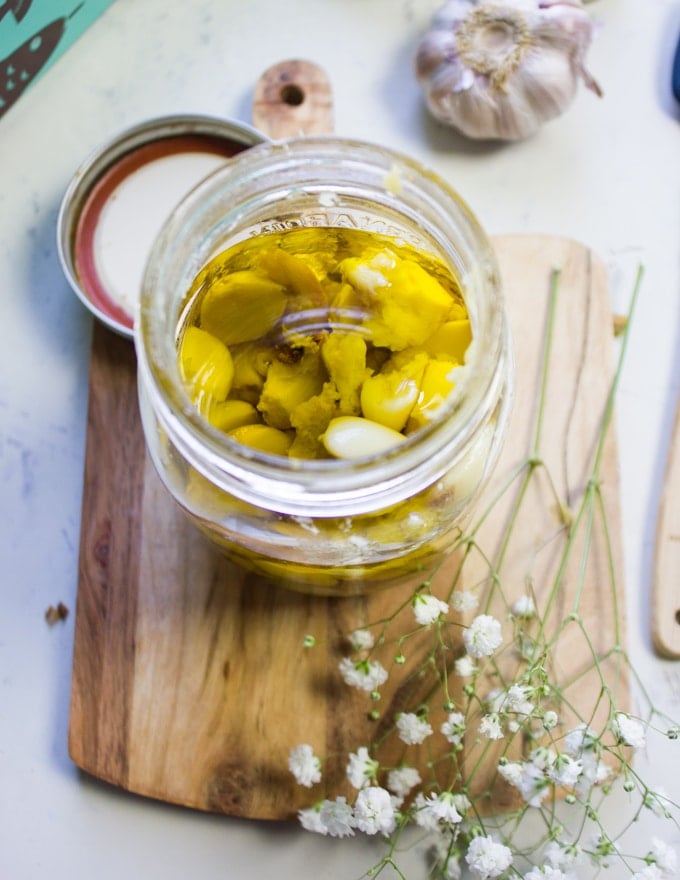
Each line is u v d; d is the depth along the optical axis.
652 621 0.56
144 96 0.62
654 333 0.59
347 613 0.54
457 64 0.58
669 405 0.58
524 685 0.49
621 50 0.61
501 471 0.55
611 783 0.51
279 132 0.58
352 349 0.45
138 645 0.54
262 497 0.43
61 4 0.59
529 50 0.58
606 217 0.60
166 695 0.54
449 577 0.54
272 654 0.54
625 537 0.57
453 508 0.45
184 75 0.62
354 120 0.61
